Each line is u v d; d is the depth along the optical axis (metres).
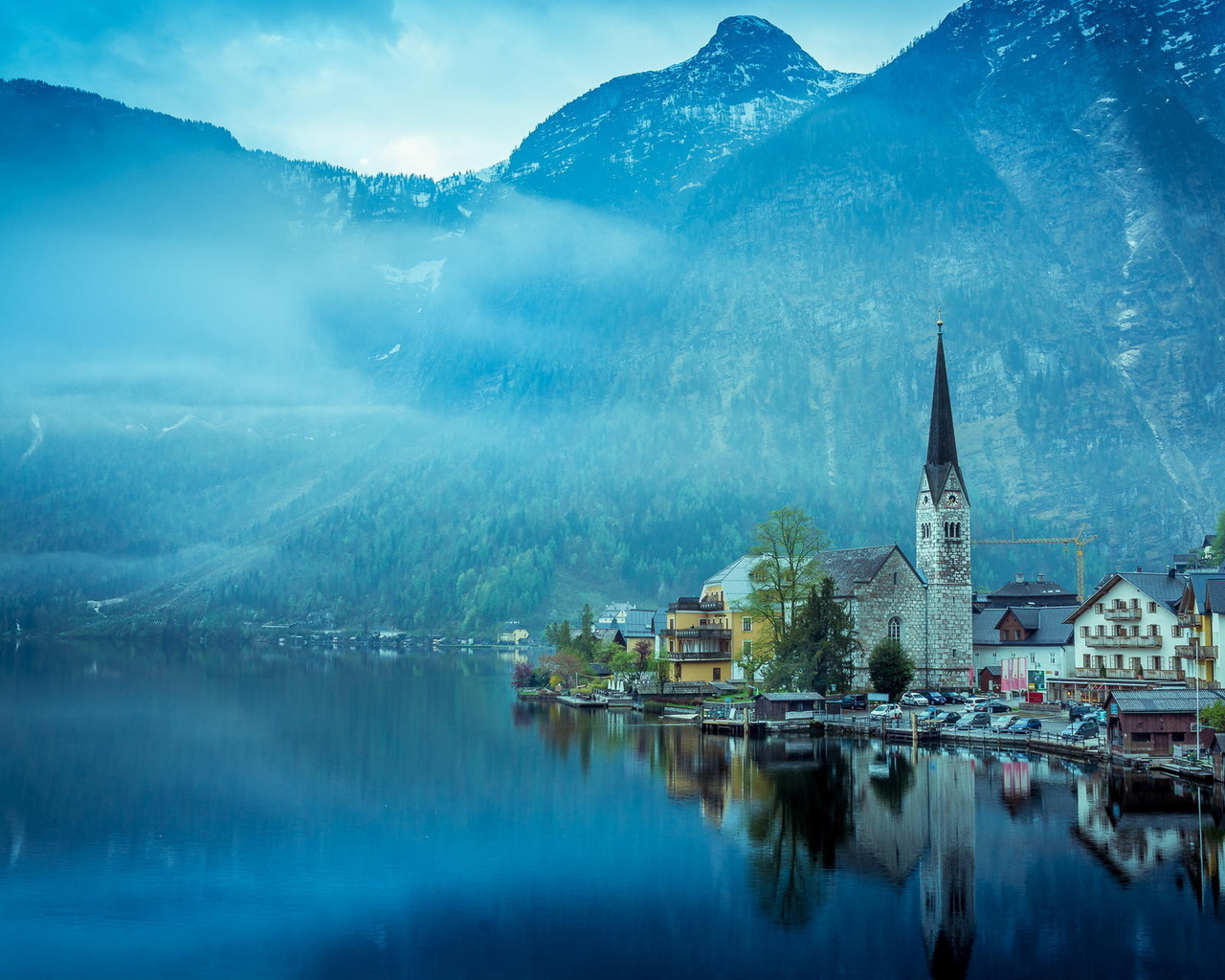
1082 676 189.38
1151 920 85.12
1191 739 139.12
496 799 125.88
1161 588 182.12
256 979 78.00
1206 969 76.94
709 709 190.50
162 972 78.88
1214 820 111.19
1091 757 145.25
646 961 80.31
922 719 174.88
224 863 102.38
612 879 97.25
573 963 80.44
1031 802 119.75
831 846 104.94
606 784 134.00
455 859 102.81
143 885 96.44
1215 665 160.62
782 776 137.25
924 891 92.38
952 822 111.81
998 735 161.88
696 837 109.06
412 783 135.38
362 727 187.88
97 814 120.06
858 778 135.25
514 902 91.62
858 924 86.31
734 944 82.62
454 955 81.31
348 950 82.50
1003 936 83.00
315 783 135.75
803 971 78.44
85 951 82.62
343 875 98.88
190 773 142.50
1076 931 83.56
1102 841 104.12
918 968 78.00
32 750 160.88
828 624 193.25
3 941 84.56
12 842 109.44
